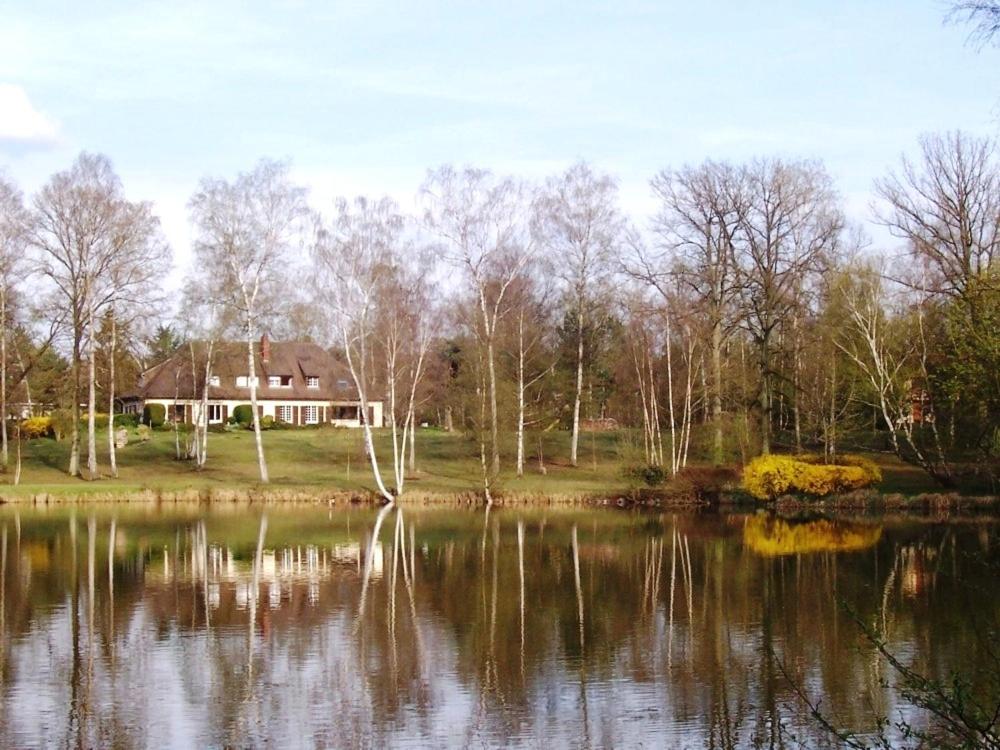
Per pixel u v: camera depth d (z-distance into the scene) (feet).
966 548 113.09
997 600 85.10
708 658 68.74
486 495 164.66
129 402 305.94
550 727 56.03
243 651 70.74
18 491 162.40
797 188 165.78
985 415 107.45
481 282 177.06
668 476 164.55
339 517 146.92
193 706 59.41
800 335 175.63
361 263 158.71
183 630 76.43
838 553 111.14
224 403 290.97
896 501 149.28
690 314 170.81
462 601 86.79
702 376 178.40
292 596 88.58
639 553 112.68
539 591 90.99
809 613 81.30
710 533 129.59
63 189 171.63
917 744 51.62
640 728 55.77
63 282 175.63
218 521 140.87
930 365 148.87
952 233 133.69
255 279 179.01
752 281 167.63
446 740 54.19
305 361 305.32
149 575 98.17
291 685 63.21
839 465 156.15
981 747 35.04
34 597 87.76
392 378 166.09
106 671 65.98
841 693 61.00
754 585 93.04
